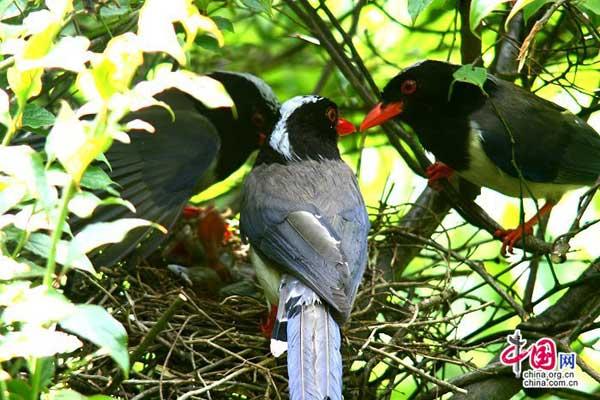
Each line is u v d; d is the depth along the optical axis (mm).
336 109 12398
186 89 5996
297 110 12133
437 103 12859
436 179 13086
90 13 9461
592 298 11297
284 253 10328
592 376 10320
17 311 5500
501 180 13039
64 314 5523
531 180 12812
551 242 12695
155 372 10234
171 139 12438
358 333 10883
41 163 6172
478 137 12703
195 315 10789
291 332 9492
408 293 12281
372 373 12359
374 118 12953
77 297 10930
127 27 10883
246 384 10008
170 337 10531
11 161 6156
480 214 12727
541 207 13773
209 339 10406
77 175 5820
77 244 6098
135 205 11875
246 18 15484
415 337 11094
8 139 6570
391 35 15766
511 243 12297
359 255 10547
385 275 12234
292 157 11844
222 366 10578
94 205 6586
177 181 12188
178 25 10906
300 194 11023
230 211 14039
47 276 5750
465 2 12914
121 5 10234
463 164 12977
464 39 13094
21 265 6312
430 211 12469
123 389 9766
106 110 5918
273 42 16250
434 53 15461
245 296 11891
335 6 15797
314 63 16688
